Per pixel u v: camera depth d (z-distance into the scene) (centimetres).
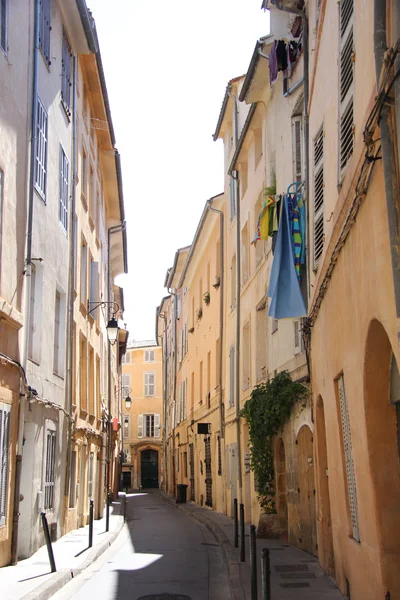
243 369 2100
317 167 1059
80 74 2005
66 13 1705
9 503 1141
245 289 2098
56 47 1593
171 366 4575
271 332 1672
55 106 1573
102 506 2470
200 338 3178
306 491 1325
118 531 1898
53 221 1542
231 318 2353
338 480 895
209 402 2827
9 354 1152
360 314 678
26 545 1269
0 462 1080
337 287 839
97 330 2397
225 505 2392
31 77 1311
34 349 1378
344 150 785
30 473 1300
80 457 1948
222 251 2586
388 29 525
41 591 916
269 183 1722
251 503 1952
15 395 1167
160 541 1714
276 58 1466
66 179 1716
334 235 811
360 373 692
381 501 660
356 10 678
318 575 1054
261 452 1600
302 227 1231
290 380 1445
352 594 811
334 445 918
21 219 1235
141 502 3791
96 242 2447
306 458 1327
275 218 1308
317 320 1073
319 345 1055
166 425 4903
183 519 2469
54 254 1552
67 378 1697
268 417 1498
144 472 6288
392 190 498
